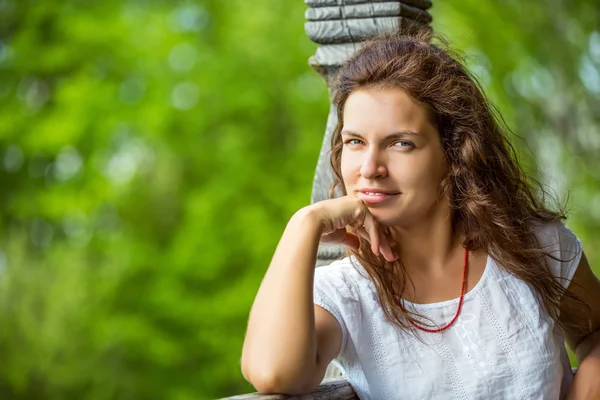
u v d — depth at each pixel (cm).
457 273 266
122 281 1362
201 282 1324
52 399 1434
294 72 1316
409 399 256
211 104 1305
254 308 237
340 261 274
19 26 1305
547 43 1008
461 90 262
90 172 1273
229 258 1292
